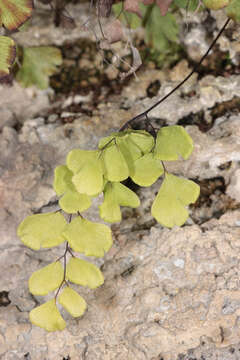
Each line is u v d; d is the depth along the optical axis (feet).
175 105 1.07
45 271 0.83
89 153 0.80
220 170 1.02
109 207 0.83
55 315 0.83
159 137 0.82
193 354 0.92
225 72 1.09
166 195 0.83
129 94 1.10
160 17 1.07
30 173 1.03
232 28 1.10
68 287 0.83
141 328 0.92
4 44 0.83
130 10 0.88
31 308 0.96
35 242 0.82
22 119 1.10
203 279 0.94
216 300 0.92
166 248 0.97
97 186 0.79
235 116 1.05
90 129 1.07
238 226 0.98
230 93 1.07
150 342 0.92
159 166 0.83
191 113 1.06
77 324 0.94
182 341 0.92
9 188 1.02
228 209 0.99
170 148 0.81
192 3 0.96
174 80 1.10
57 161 1.06
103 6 0.92
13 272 0.98
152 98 1.09
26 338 0.94
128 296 0.95
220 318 0.92
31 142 1.07
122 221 1.01
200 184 1.02
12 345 0.94
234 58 1.09
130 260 0.98
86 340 0.94
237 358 0.91
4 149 1.05
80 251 0.81
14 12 0.83
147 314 0.93
